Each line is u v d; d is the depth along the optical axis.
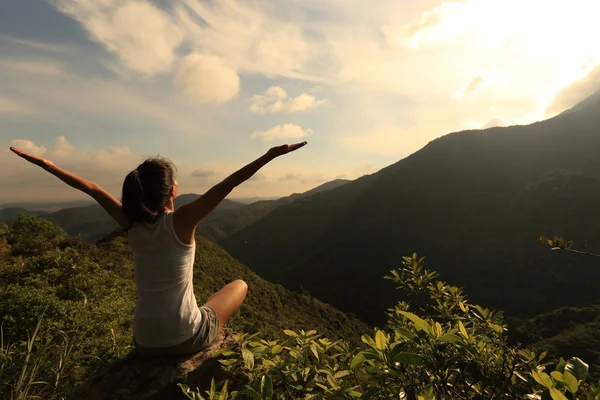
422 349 1.37
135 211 1.70
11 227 22.72
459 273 85.25
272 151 1.71
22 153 1.96
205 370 1.92
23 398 2.37
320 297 93.00
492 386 1.42
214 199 1.73
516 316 62.59
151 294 1.78
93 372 3.08
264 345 1.89
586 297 62.06
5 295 7.09
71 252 14.66
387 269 97.12
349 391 1.47
